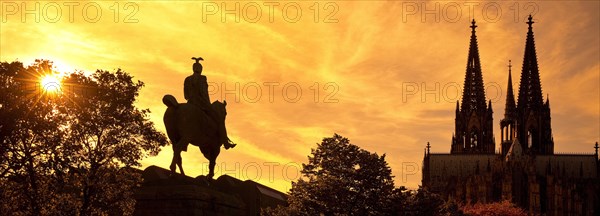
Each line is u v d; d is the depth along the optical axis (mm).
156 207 37625
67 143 61844
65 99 62500
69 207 59688
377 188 83188
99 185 60531
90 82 63750
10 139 61062
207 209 38312
